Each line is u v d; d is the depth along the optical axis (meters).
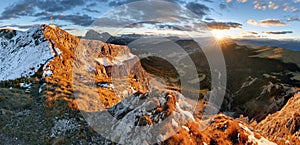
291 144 30.14
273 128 36.12
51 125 19.08
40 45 47.56
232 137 18.00
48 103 22.92
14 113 20.84
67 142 16.78
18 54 50.16
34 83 30.58
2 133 17.69
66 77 34.97
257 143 18.00
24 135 17.73
